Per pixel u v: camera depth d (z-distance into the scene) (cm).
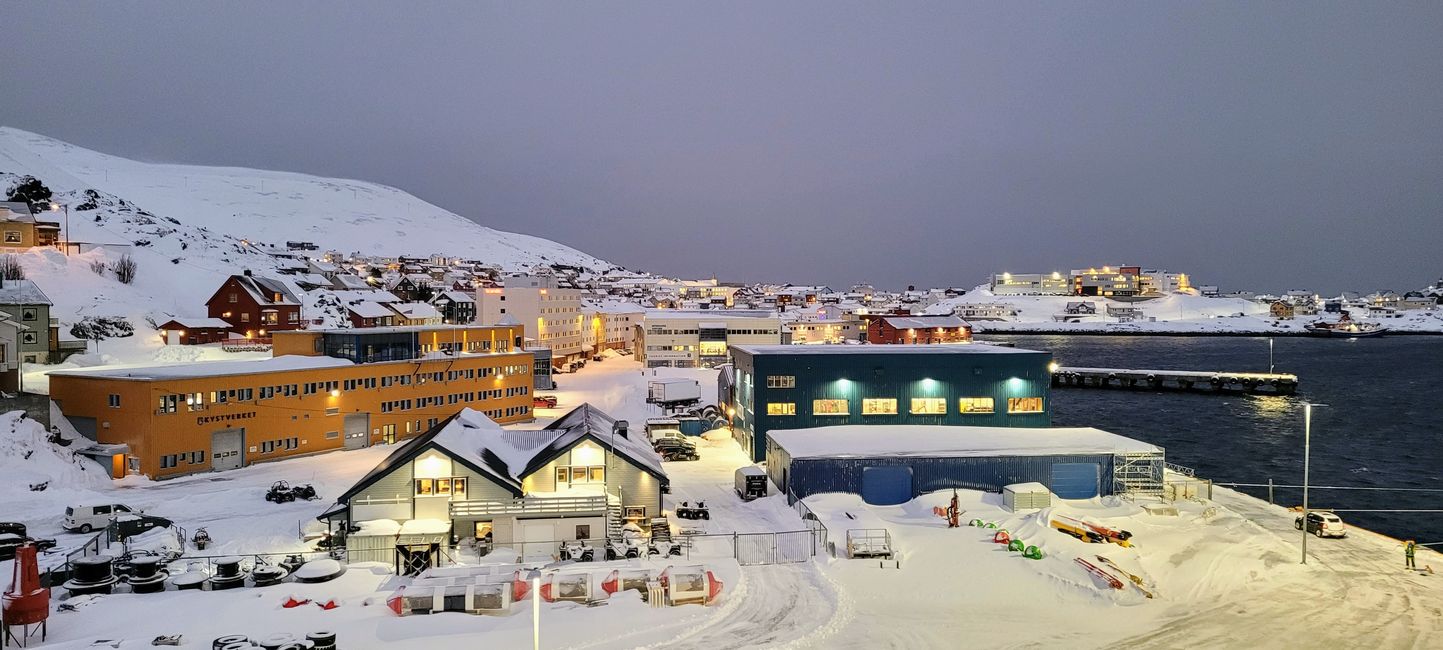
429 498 4150
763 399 6431
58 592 3312
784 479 5194
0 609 2722
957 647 2930
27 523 4431
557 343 14400
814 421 6450
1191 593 3525
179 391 5756
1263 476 7231
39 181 16875
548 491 4500
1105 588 3462
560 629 2948
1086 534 4094
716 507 4922
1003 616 3228
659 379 11050
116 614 3011
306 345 7275
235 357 9900
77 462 5509
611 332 18088
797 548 3984
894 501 5000
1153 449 5131
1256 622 3216
